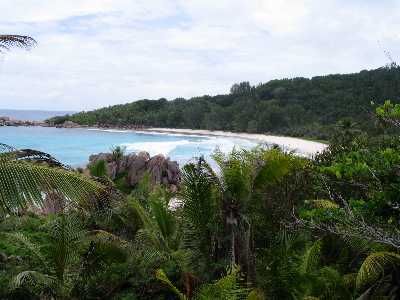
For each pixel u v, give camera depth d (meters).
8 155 5.54
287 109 117.44
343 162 7.02
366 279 6.96
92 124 152.88
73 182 5.72
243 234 8.35
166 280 6.69
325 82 128.38
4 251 10.46
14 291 7.90
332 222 7.43
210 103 151.50
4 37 5.50
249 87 155.50
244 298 6.43
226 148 75.62
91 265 8.34
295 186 9.76
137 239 9.16
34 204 5.32
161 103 168.12
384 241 5.80
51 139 94.50
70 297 8.07
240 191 8.43
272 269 7.55
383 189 6.48
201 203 8.44
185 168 8.63
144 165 28.80
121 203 11.27
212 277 8.15
